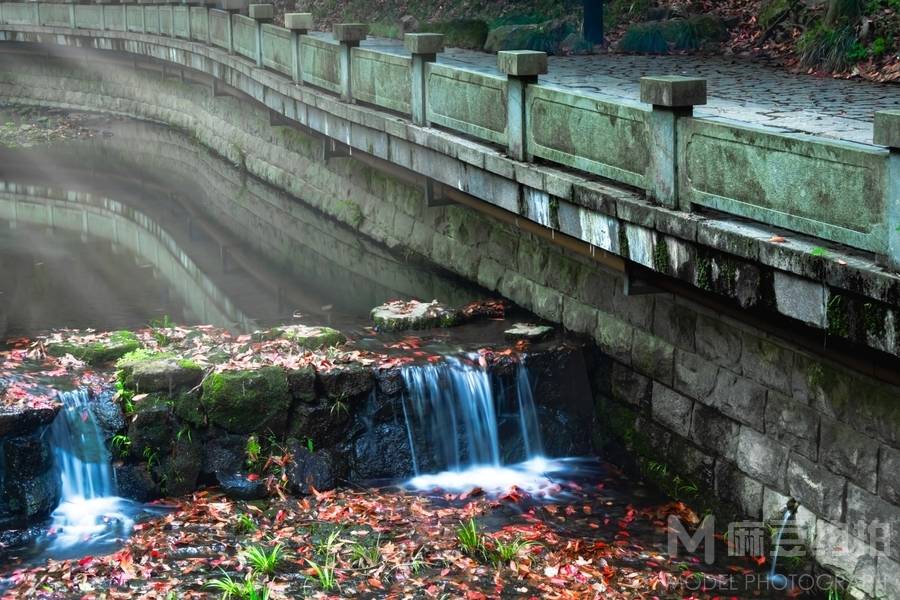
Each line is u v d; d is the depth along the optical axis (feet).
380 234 49.57
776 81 41.98
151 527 28.43
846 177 20.65
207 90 77.71
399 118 39.63
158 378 31.01
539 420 33.96
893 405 23.34
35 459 29.32
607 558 27.12
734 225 23.70
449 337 36.17
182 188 68.69
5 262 51.83
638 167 26.61
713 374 29.30
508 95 31.89
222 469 30.96
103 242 56.03
